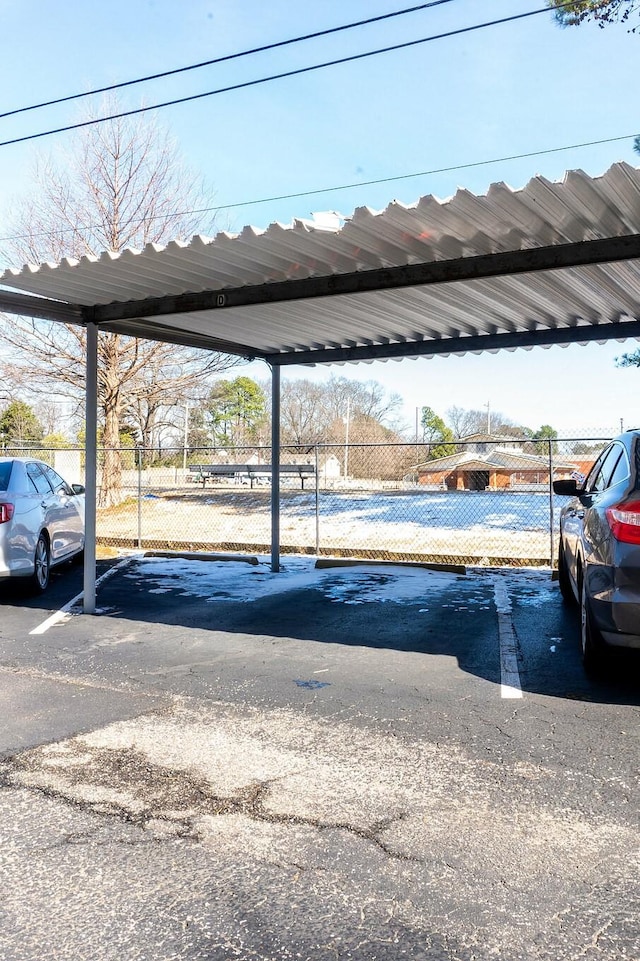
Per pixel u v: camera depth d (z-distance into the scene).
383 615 7.88
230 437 68.00
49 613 8.18
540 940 2.56
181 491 25.91
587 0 11.30
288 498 23.45
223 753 4.21
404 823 3.39
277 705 5.03
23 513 8.82
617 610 4.83
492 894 2.83
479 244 5.56
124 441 37.62
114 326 8.29
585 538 5.45
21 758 4.15
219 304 7.06
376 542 14.39
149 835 3.29
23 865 3.06
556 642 6.67
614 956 2.48
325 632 7.16
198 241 5.48
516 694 5.23
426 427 78.25
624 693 5.23
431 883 2.90
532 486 30.17
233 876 2.96
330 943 2.55
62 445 38.00
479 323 8.60
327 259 5.98
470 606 8.30
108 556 12.84
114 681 5.62
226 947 2.54
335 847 3.18
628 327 8.48
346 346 10.25
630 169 4.09
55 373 19.86
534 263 5.63
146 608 8.38
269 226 5.17
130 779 3.87
